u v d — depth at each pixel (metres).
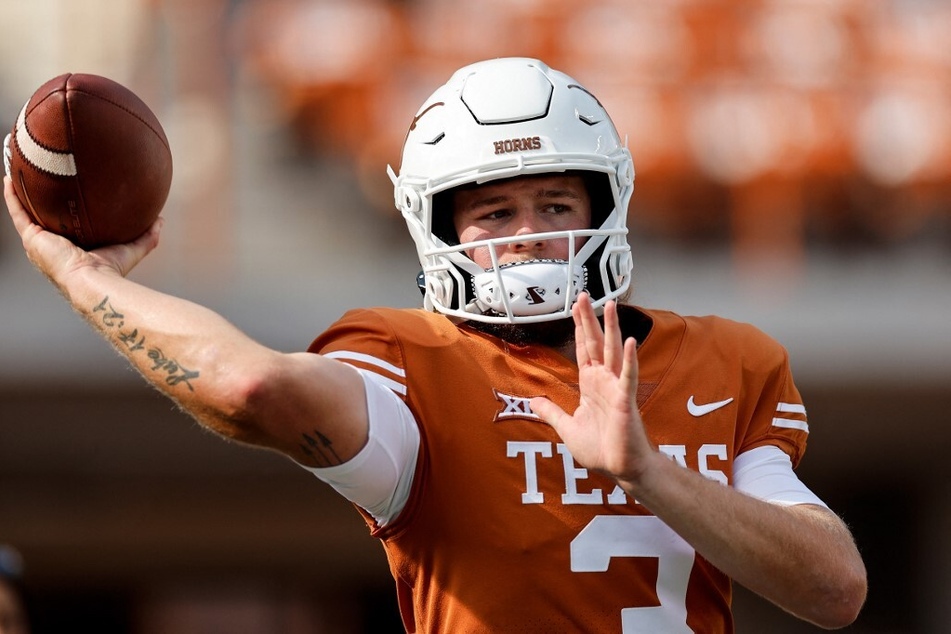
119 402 24.88
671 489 7.46
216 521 29.09
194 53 28.80
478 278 8.76
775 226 29.44
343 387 7.58
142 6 31.17
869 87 30.64
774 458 8.85
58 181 8.38
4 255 28.45
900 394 25.83
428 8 30.80
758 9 30.88
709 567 8.48
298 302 26.17
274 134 31.19
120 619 30.81
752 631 30.06
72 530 28.59
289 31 30.73
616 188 9.06
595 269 9.28
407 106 30.34
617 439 7.32
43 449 26.27
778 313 26.14
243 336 7.54
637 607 8.18
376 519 8.32
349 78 30.42
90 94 8.50
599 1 30.91
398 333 8.46
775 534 7.78
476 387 8.39
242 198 30.48
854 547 8.37
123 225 8.59
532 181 8.90
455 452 8.20
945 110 30.77
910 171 30.50
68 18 32.41
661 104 30.41
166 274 26.78
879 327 25.69
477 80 9.13
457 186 8.99
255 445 7.56
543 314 8.71
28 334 24.17
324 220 30.86
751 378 9.02
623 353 7.45
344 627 31.08
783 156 29.89
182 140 28.31
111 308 7.80
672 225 30.14
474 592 8.08
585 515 8.17
